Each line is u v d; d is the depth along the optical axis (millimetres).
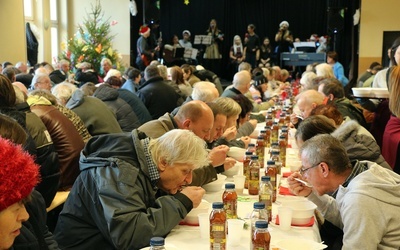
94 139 2516
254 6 18312
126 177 2340
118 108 5785
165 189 2473
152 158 2418
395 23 15055
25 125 3125
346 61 16141
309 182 2488
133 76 8750
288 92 9438
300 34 18172
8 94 3025
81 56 11711
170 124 3357
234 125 4348
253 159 3062
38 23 13094
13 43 10258
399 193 2250
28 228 1959
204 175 3016
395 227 2223
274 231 2422
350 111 5156
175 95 7379
